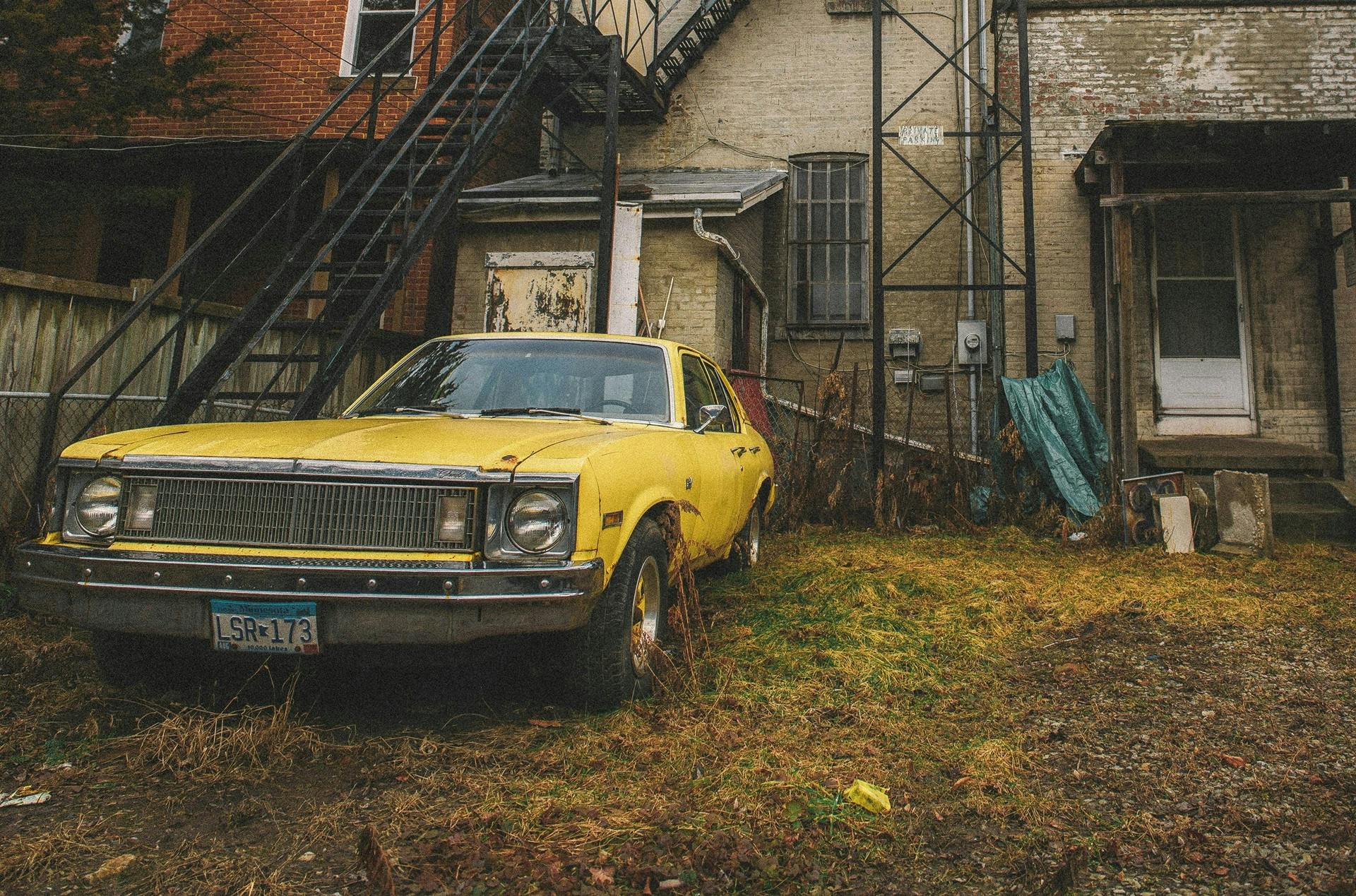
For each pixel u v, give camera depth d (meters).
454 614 2.81
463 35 11.31
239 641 2.89
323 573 2.81
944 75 12.16
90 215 10.66
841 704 3.56
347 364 6.17
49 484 4.55
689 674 3.69
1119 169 8.79
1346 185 9.71
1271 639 4.59
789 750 3.06
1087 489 8.70
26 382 5.26
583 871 2.24
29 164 9.96
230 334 6.14
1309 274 10.18
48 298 5.43
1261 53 10.70
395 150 8.58
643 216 9.67
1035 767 2.99
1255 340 10.17
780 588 5.63
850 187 12.29
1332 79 10.58
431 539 2.89
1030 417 8.99
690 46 12.31
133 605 2.94
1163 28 10.82
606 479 3.13
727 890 2.19
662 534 3.72
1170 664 4.18
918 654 4.30
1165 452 9.39
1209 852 2.40
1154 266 10.37
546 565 2.87
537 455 3.03
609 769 2.87
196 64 8.91
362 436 3.23
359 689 3.60
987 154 11.40
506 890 2.14
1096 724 3.39
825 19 12.56
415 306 10.51
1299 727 3.34
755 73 12.62
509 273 10.05
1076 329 10.47
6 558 4.71
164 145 9.49
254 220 11.50
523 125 12.61
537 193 9.77
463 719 3.31
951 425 9.34
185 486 3.02
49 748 2.97
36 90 7.92
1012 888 2.23
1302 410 10.05
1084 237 10.62
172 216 11.59
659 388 4.41
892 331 11.60
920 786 2.82
